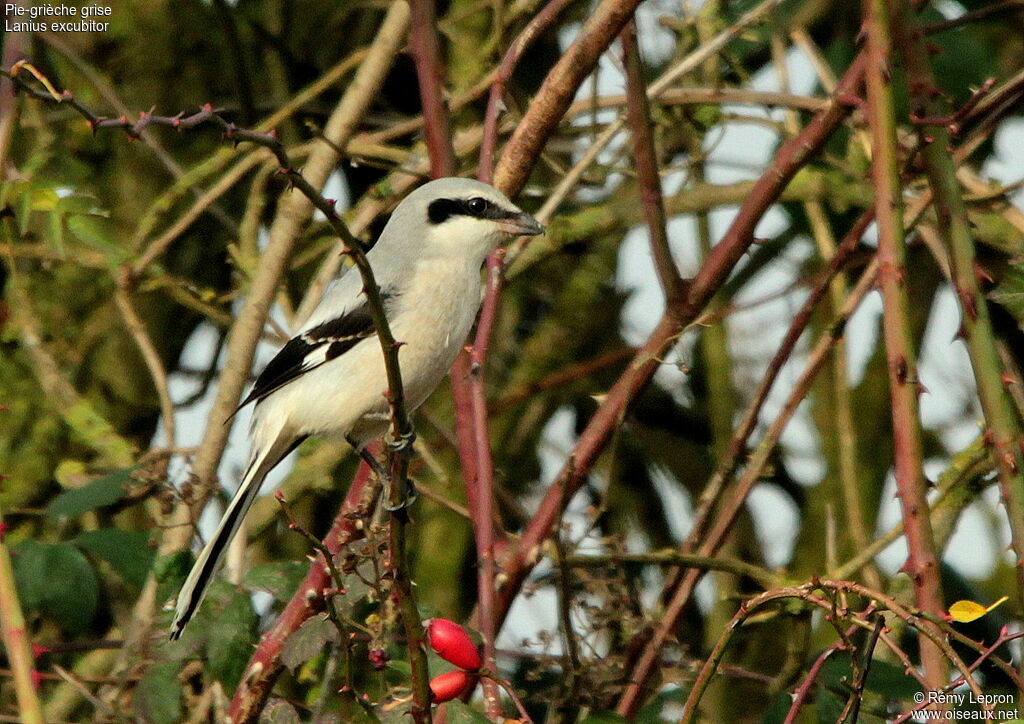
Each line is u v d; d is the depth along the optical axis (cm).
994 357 730
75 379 1195
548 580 891
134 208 1230
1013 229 1020
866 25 740
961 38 1094
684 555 911
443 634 629
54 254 1117
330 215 569
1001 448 720
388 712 652
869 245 1254
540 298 1325
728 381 1236
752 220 887
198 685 941
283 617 784
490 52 1183
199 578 788
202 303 1134
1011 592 1216
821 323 1257
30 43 1029
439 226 897
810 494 1211
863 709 775
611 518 1267
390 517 611
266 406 908
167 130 1245
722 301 1286
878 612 645
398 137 1298
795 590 597
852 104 852
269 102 1274
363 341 879
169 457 977
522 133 906
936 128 759
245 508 852
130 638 874
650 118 898
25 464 1145
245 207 1310
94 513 1115
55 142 1230
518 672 1047
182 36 1250
